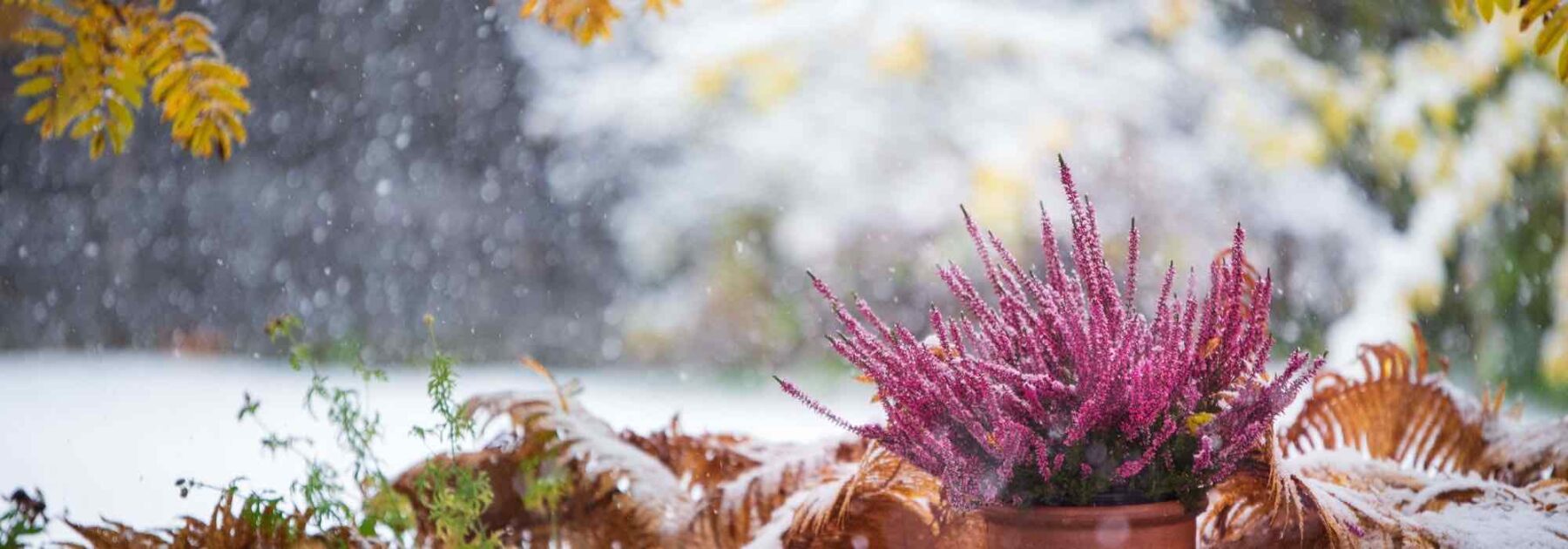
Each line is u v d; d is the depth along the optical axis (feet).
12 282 43.65
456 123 41.47
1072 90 30.83
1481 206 26.16
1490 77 26.22
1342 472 6.86
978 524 6.29
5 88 29.55
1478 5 6.73
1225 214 30.66
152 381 35.09
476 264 41.32
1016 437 5.11
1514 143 25.89
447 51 41.22
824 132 32.50
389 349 41.22
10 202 43.47
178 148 43.27
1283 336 29.76
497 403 7.17
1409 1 28.94
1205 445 5.10
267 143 42.80
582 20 9.83
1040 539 5.23
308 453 17.95
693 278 35.88
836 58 32.65
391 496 6.08
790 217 33.24
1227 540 6.32
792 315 35.32
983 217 30.37
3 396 32.27
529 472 6.72
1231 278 5.48
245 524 5.96
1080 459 5.20
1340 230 29.30
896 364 5.44
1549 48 6.59
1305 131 28.91
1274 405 5.29
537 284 40.83
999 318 5.74
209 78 8.35
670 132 34.88
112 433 24.58
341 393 5.92
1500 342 26.71
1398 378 8.12
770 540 6.38
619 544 6.93
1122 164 31.07
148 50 8.21
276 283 42.93
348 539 6.14
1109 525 5.16
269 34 41.93
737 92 34.42
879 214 32.22
